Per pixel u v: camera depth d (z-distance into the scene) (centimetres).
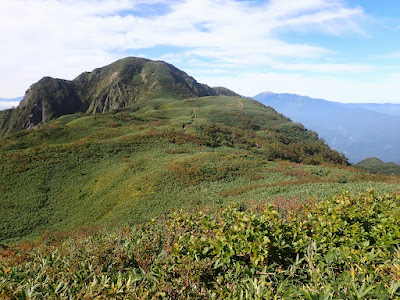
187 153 4650
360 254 375
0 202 3183
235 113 9262
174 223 559
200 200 2623
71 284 372
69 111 18100
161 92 16512
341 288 295
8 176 3706
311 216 513
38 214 2981
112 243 519
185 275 349
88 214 2877
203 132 6212
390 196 614
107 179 3609
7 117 18175
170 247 454
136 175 3588
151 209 2648
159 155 4494
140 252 462
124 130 6016
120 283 324
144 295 299
